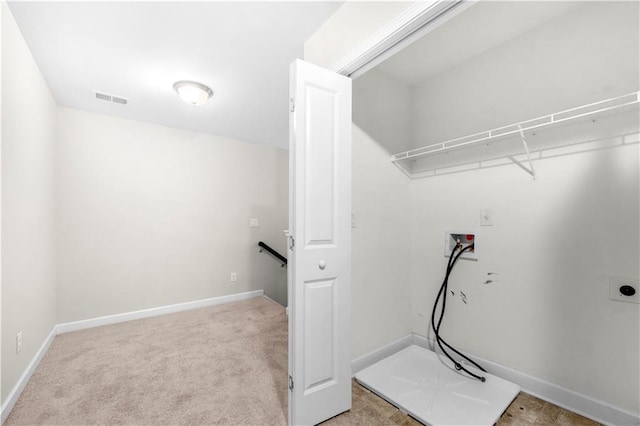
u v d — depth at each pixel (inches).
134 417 61.1
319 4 61.7
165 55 78.7
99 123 116.6
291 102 57.0
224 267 147.7
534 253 68.6
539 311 67.5
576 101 62.9
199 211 140.6
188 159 138.2
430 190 90.0
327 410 58.8
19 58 68.0
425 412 60.2
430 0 45.5
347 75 64.8
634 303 55.4
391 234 88.0
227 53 78.1
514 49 72.7
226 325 114.8
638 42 55.6
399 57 80.6
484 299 77.0
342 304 61.3
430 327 89.0
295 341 54.7
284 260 159.6
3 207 60.1
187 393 69.2
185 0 59.5
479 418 58.6
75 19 64.4
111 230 118.4
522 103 71.2
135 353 90.2
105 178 117.5
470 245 80.0
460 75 83.5
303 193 56.0
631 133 56.2
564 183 64.4
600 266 59.4
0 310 58.8
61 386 72.0
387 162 87.7
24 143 72.6
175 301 133.0
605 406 57.7
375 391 68.6
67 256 109.0
